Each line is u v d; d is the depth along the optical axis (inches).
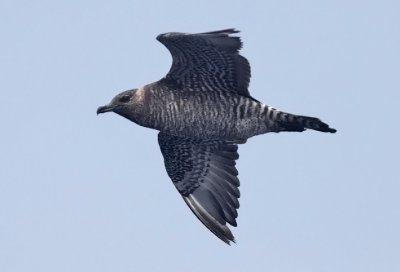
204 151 772.6
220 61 698.8
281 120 709.9
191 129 723.4
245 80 709.9
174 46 686.5
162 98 719.1
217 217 769.6
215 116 715.4
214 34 666.8
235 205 767.1
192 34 666.8
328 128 704.4
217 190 772.6
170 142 770.8
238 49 685.3
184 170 778.8
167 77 717.3
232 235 763.4
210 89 714.2
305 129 713.0
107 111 730.8
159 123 726.5
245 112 712.4
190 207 775.7
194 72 707.4
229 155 772.6
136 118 729.6
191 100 715.4
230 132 722.2
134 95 727.7
